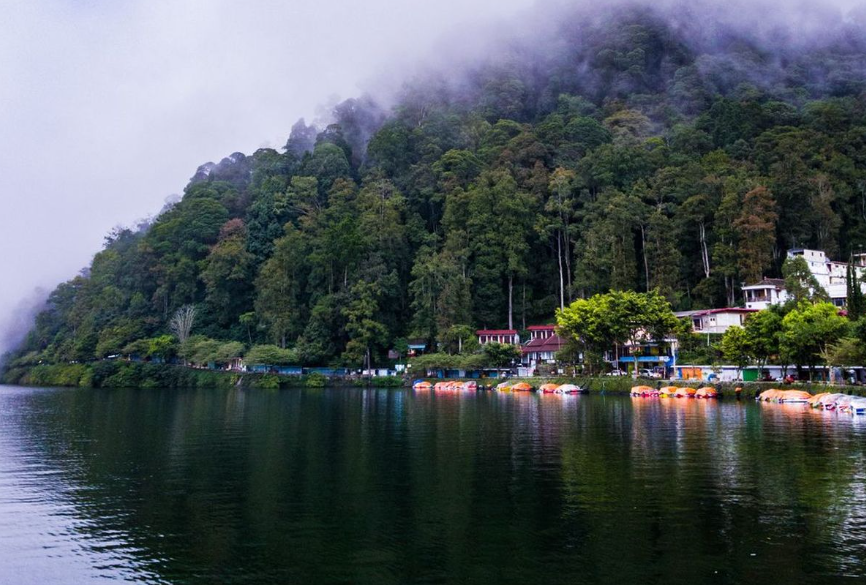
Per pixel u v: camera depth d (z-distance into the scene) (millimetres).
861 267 110500
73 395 99000
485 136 178625
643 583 17219
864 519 22922
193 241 150750
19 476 31828
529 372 112062
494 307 137125
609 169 142625
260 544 20891
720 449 38062
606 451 37844
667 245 118562
